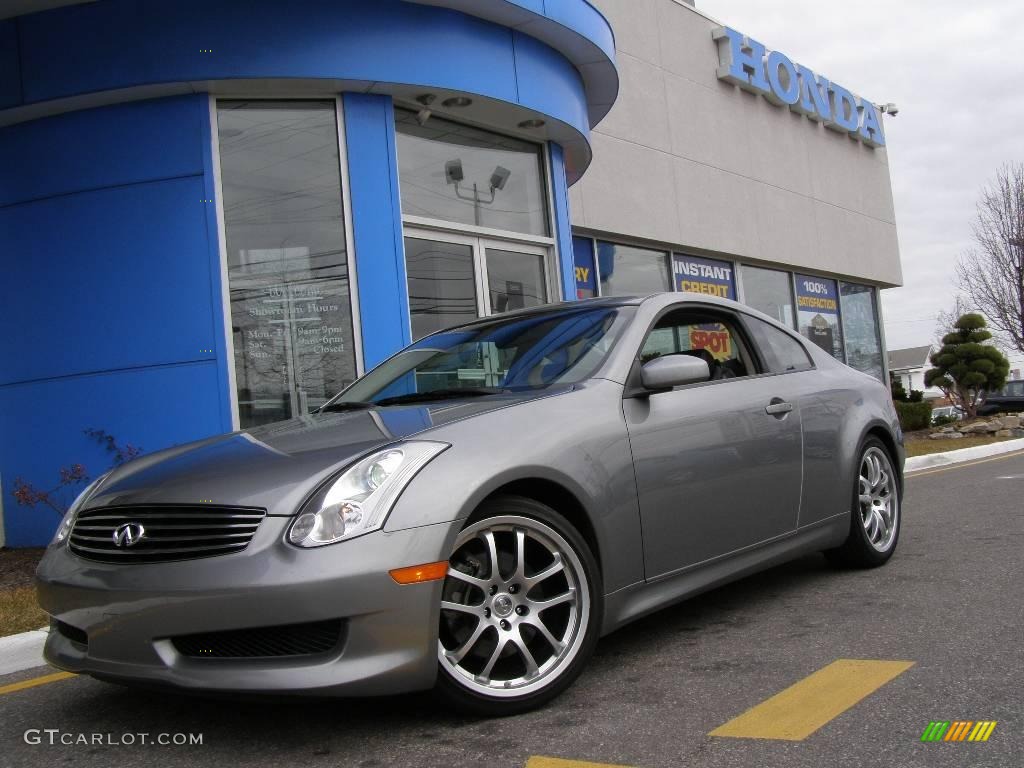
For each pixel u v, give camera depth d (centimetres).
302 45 705
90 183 710
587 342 365
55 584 287
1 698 354
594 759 245
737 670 315
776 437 399
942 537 562
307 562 253
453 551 270
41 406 713
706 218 1485
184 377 693
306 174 740
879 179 2053
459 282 846
